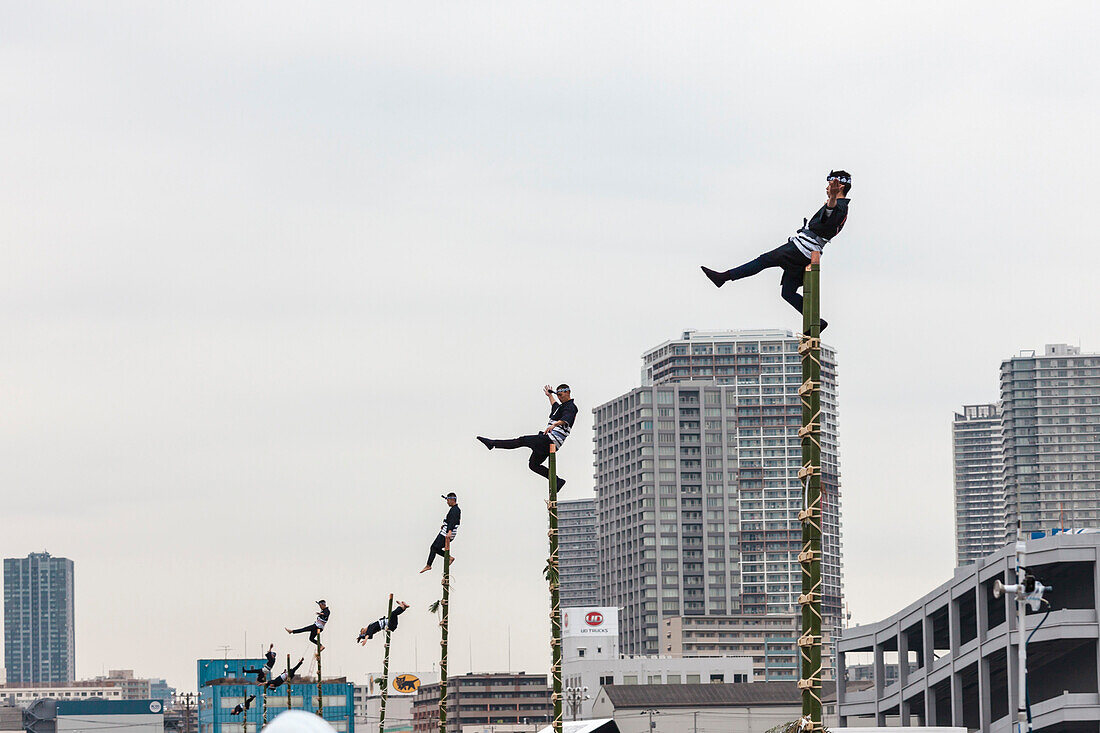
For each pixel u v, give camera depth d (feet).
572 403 110.01
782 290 65.72
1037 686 335.88
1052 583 319.68
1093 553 296.30
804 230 63.26
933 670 345.51
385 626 217.15
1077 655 325.83
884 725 372.99
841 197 63.00
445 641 165.37
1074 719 296.30
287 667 278.67
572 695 563.48
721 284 63.72
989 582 328.70
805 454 62.44
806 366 62.69
